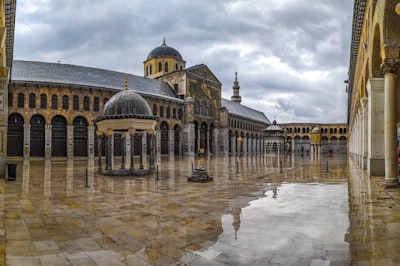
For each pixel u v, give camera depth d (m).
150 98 56.75
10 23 22.16
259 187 15.32
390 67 13.34
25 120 44.28
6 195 12.81
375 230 7.37
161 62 77.56
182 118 63.59
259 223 8.19
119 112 21.95
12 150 43.81
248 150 93.19
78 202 11.31
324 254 5.81
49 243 6.60
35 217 8.97
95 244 6.55
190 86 66.75
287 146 95.88
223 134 74.38
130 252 6.05
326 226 7.80
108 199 11.95
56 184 16.41
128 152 52.28
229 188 15.00
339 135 110.38
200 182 17.31
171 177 20.05
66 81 48.06
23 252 6.03
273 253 5.92
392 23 12.96
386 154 13.67
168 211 9.77
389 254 5.76
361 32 23.78
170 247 6.34
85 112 48.81
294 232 7.30
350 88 48.84
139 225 8.09
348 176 20.28
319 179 18.75
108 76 56.38
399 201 10.70
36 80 44.81
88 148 48.84
